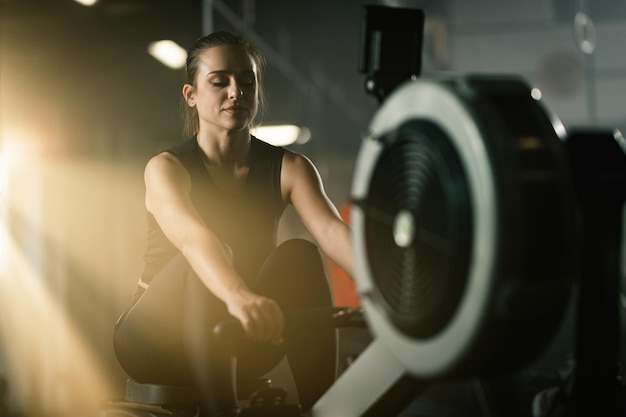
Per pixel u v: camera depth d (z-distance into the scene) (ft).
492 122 3.88
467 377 4.16
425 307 4.16
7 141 18.58
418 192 4.20
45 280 19.45
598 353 4.42
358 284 4.70
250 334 4.88
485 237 3.80
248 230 6.84
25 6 17.65
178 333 6.22
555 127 4.10
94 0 17.88
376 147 4.52
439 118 4.09
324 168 34.27
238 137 6.80
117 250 20.07
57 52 18.44
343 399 5.15
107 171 19.84
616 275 4.41
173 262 6.28
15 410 18.12
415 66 5.50
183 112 7.48
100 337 19.99
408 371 4.59
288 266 6.28
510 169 3.80
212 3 19.93
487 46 55.52
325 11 28.09
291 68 28.89
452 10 53.57
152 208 6.40
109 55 18.95
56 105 18.95
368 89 5.49
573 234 3.92
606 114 55.11
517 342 3.95
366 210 4.58
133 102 19.66
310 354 6.18
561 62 55.01
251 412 5.51
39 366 19.17
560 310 3.95
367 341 9.16
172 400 6.42
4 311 19.01
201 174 6.70
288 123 29.01
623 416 4.69
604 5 54.29
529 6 55.01
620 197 4.35
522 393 6.67
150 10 18.34
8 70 18.17
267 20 25.22
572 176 4.29
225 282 5.25
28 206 19.17
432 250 4.11
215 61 6.67
